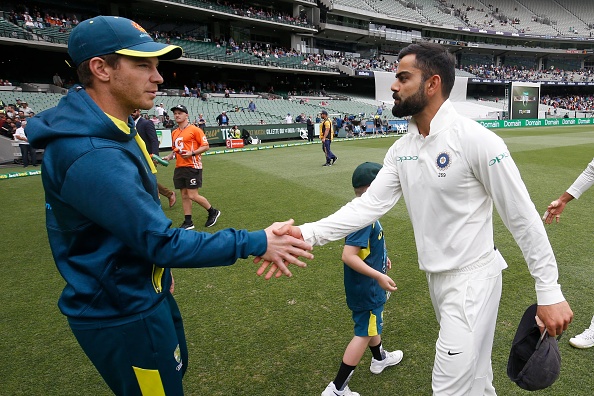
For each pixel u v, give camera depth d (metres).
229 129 21.84
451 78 1.70
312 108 34.12
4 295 3.84
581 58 58.94
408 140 1.85
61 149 1.30
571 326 3.09
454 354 1.67
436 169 1.70
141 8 30.67
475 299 1.70
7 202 7.93
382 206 1.98
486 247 1.74
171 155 6.51
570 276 3.95
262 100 32.44
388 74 40.28
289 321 3.27
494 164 1.56
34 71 27.34
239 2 36.81
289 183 9.27
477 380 1.72
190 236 1.32
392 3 48.84
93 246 1.39
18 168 12.77
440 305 1.84
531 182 8.73
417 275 4.06
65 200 1.31
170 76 34.59
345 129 27.42
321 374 2.62
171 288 1.78
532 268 1.61
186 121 5.76
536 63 58.84
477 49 53.88
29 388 2.53
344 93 45.06
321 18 41.66
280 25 37.25
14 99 20.33
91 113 1.34
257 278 4.13
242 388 2.50
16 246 5.27
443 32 50.47
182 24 34.31
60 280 4.18
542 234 1.56
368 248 2.34
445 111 1.69
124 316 1.43
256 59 34.75
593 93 55.09
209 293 3.82
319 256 4.69
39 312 3.51
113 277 1.39
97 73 1.40
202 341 3.01
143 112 23.09
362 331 2.35
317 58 41.28
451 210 1.70
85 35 1.37
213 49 33.28
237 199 7.76
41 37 23.56
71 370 2.71
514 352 1.74
